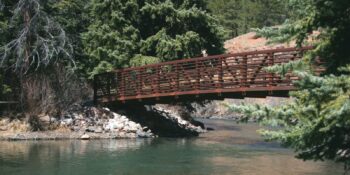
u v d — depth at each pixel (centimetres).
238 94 2359
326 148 671
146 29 3409
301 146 645
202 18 3316
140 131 2739
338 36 678
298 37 690
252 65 2275
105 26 3234
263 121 639
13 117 2594
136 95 2869
